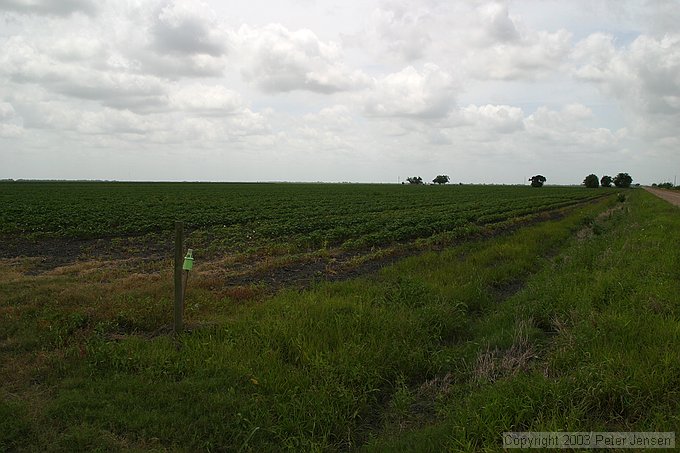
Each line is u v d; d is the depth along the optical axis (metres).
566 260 14.05
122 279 11.53
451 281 11.16
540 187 139.38
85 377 5.83
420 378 6.46
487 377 5.77
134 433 4.71
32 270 13.09
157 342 6.79
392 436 4.93
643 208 35.75
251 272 12.64
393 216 29.19
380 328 7.43
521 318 8.00
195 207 36.53
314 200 51.22
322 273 12.91
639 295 8.46
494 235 22.45
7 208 31.06
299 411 5.11
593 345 6.16
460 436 4.41
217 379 5.75
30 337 6.95
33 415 4.91
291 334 6.95
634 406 4.72
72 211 29.58
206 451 4.54
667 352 5.58
